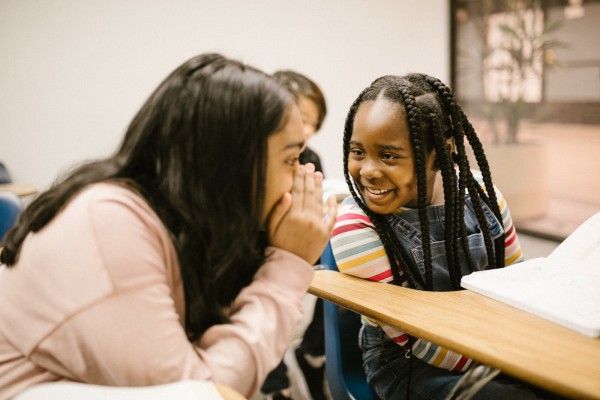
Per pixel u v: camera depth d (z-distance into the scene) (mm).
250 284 827
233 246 782
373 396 1228
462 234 1152
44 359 701
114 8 3295
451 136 1173
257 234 823
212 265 792
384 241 1104
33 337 688
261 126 751
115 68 3359
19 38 3154
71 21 3225
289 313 789
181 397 577
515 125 3887
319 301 2018
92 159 854
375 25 3900
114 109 3404
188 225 770
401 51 4016
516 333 754
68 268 676
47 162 3328
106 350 666
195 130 747
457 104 1156
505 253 1261
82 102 3328
